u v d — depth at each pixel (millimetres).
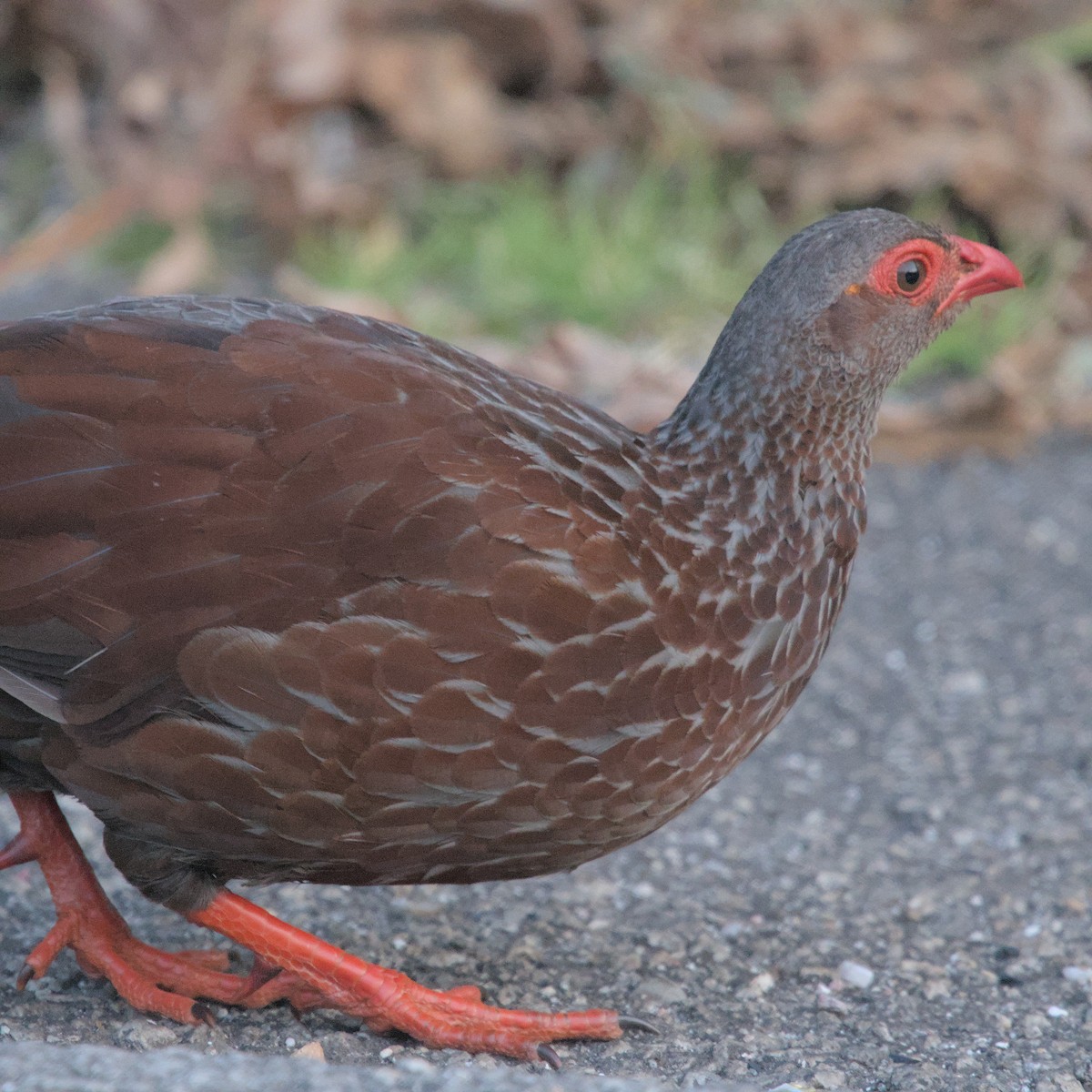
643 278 18984
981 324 18516
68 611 8070
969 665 14227
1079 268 19125
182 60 20750
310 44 20156
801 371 8961
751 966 10039
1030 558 15859
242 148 20281
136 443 8117
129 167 20594
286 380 8258
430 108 20219
